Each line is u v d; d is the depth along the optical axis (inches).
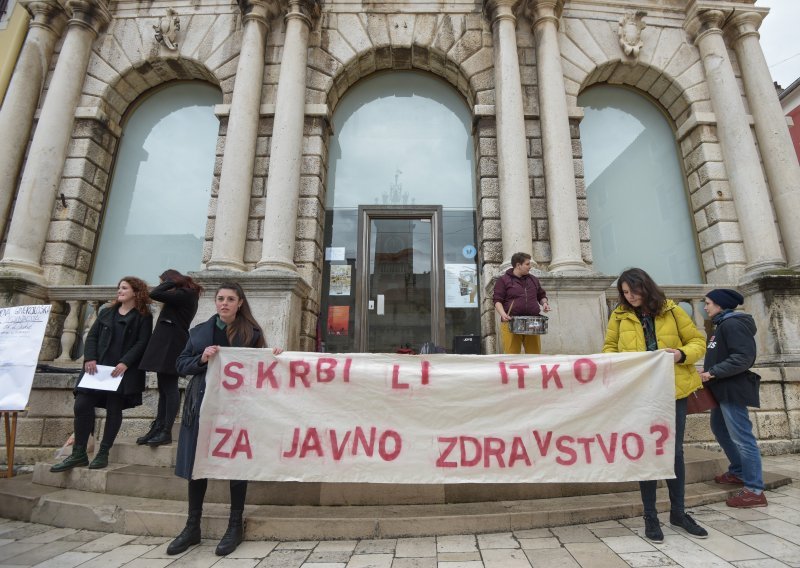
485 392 133.0
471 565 107.9
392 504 143.3
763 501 142.8
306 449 127.9
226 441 126.6
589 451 126.6
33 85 301.1
